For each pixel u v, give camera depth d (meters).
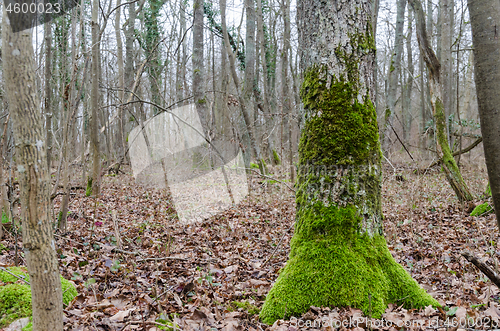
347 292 2.57
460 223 5.89
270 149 14.77
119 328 2.62
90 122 8.37
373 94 2.88
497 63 2.31
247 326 2.69
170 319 2.84
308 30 2.95
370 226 2.78
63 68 6.65
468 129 13.28
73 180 8.86
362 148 2.75
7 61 1.37
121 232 5.64
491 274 2.44
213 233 5.70
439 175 10.21
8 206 4.62
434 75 7.74
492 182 2.45
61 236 4.98
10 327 2.24
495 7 2.30
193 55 11.25
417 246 4.91
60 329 1.57
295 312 2.61
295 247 2.87
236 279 3.90
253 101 15.73
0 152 3.72
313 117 2.85
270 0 18.78
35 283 1.51
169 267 4.28
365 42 2.81
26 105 1.40
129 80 13.65
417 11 7.50
